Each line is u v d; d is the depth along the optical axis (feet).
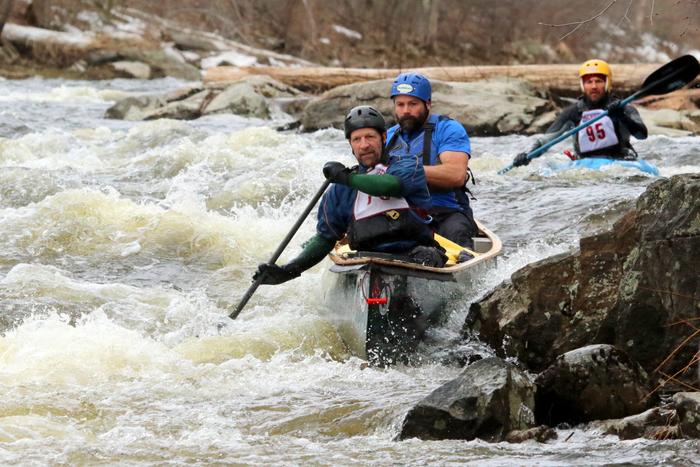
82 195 104.12
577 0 352.28
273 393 61.16
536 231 100.53
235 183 117.50
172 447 50.96
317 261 75.10
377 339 68.33
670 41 314.14
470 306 72.74
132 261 92.43
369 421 55.01
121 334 70.79
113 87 284.20
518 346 68.44
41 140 145.89
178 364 66.80
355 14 373.40
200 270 90.99
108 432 53.21
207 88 214.07
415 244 72.90
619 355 55.57
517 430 52.11
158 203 113.39
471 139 171.53
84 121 190.08
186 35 330.34
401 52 365.40
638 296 62.95
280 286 84.53
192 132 153.58
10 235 96.84
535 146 125.70
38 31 312.09
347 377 65.21
